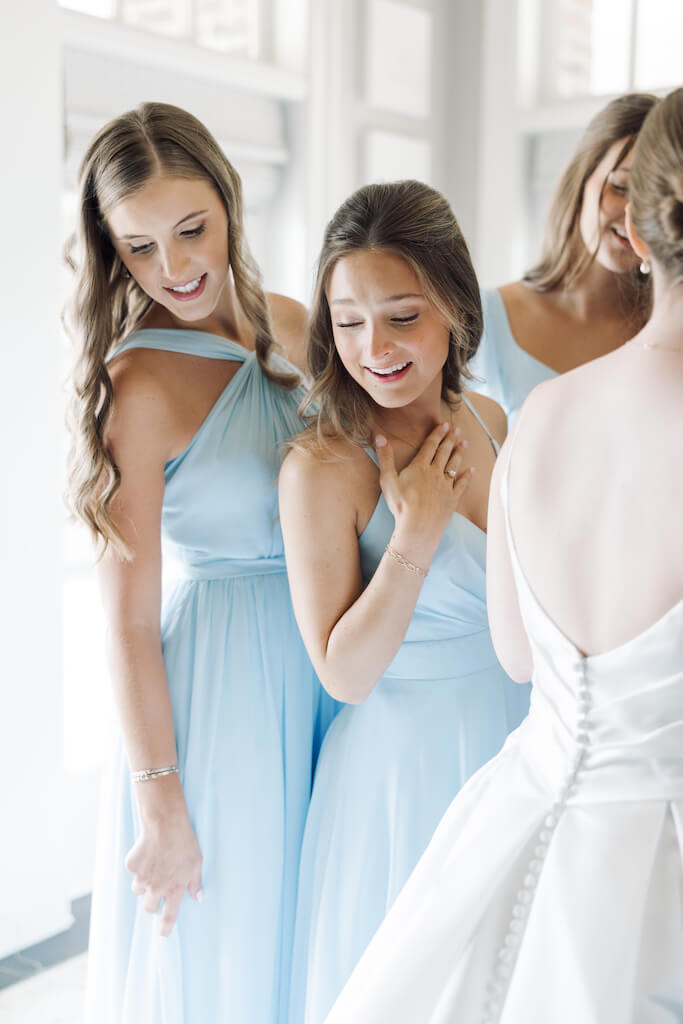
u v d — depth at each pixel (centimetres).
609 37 315
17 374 222
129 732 141
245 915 144
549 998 93
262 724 146
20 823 234
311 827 146
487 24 322
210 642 148
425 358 129
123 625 143
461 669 139
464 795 114
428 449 134
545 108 324
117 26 248
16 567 227
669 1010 90
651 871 92
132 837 150
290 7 294
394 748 137
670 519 91
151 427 145
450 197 340
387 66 314
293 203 301
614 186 184
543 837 99
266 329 157
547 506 100
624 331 202
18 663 229
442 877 105
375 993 102
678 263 92
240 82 278
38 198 221
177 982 144
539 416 104
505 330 207
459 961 100
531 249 342
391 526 135
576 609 98
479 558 138
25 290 222
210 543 150
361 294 125
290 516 133
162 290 146
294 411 155
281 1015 151
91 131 250
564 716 102
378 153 317
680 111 90
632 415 95
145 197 139
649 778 95
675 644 90
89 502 143
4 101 213
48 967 231
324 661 129
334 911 138
